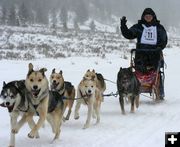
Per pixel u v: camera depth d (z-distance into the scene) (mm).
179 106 10195
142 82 10555
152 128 7785
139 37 11008
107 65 19484
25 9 60219
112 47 29812
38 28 50219
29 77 6188
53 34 38031
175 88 13227
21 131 7488
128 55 25219
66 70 16531
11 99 5973
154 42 10859
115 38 44031
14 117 6242
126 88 9156
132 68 10547
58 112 6777
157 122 8336
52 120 6871
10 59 19469
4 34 32750
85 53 24547
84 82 7910
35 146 6488
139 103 10672
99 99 8242
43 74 6258
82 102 8180
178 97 11602
